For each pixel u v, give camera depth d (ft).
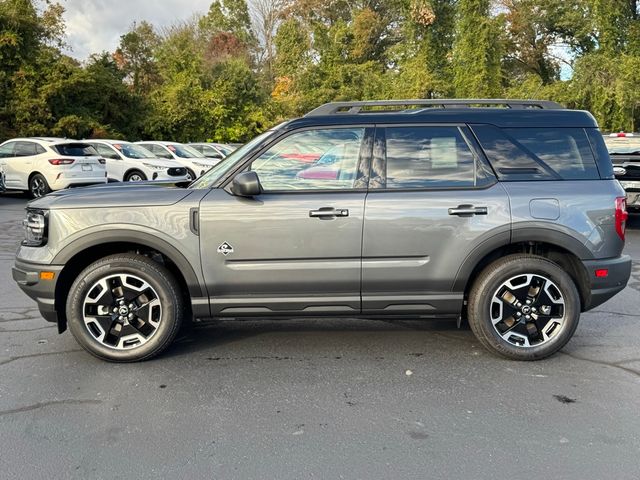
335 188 13.96
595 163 14.33
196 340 16.08
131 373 13.67
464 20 108.06
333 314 14.19
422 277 13.91
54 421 11.25
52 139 51.37
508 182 14.08
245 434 10.76
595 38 126.11
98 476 9.37
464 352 15.11
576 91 109.29
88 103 87.56
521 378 13.38
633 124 106.83
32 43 79.10
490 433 10.78
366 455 10.00
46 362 14.35
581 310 14.71
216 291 13.87
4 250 29.37
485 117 14.37
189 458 9.91
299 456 9.98
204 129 101.76
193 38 140.26
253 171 13.60
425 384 13.06
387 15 155.53
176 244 13.66
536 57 138.10
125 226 13.62
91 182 50.55
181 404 12.03
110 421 11.27
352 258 13.78
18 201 51.19
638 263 26.89
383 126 14.23
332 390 12.74
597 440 10.52
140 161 57.31
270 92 152.25
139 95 99.76
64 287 14.25
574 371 13.79
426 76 112.37
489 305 14.12
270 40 181.57
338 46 145.38
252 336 16.44
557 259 14.85
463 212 13.73
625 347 15.46
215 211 13.64
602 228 14.03
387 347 15.52
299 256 13.73
